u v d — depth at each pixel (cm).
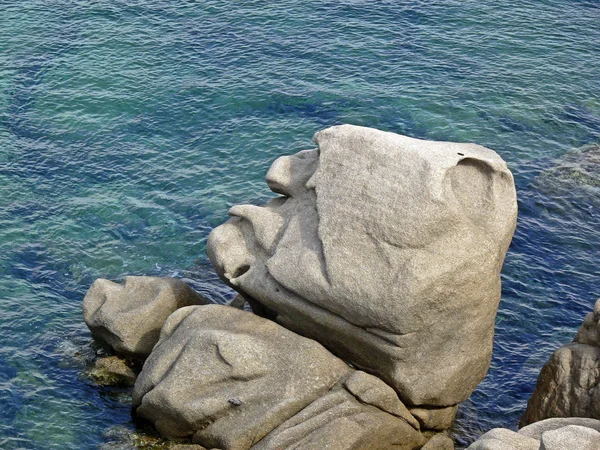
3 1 4772
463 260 2256
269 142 3869
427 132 4006
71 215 3434
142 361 2681
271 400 2270
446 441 2389
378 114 4072
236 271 2561
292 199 2561
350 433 2192
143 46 4459
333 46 4509
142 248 3294
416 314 2258
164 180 3641
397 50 4506
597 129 4094
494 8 4884
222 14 4744
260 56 4416
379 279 2266
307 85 4225
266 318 2523
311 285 2342
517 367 2816
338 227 2328
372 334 2331
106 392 2609
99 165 3716
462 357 2370
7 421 2502
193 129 3938
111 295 2725
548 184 3722
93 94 4119
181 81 4219
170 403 2306
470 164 2345
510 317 3023
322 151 2416
